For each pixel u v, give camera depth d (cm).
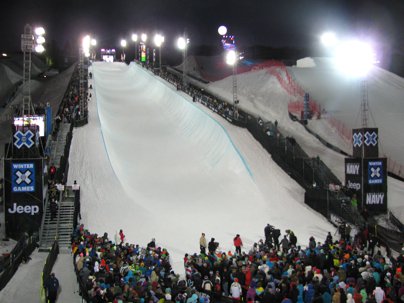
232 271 2106
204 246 2764
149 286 1827
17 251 2520
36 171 3041
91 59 12200
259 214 3644
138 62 10875
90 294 1833
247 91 7138
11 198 3023
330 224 3516
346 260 2186
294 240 2748
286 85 6950
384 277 1994
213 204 3809
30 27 3272
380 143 5316
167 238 3203
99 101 6725
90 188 3769
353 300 1712
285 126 5659
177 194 3988
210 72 10794
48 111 4075
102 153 4319
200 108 5653
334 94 6619
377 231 3077
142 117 6272
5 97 8962
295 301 1789
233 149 4469
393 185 4341
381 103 6412
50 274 2217
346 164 3603
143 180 4253
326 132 5519
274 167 4319
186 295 1808
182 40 7575
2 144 5256
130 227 3341
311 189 3797
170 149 4997
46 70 13262
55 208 3145
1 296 2078
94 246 2419
